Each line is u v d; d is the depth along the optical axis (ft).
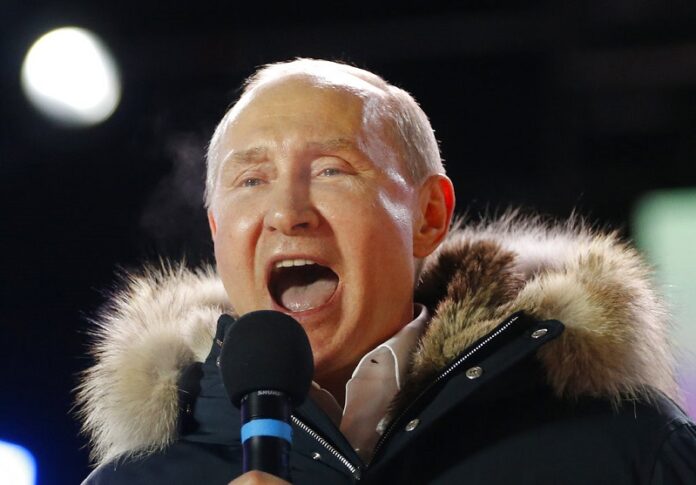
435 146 13.56
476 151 33.04
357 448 12.04
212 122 31.30
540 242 13.26
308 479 11.41
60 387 30.01
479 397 11.69
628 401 11.61
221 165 12.91
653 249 32.42
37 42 30.37
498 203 32.73
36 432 29.58
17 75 30.55
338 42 32.60
